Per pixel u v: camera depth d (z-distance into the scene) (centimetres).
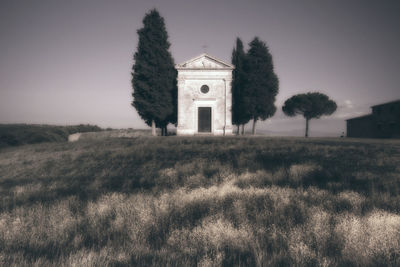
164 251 382
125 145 2039
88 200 732
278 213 538
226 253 380
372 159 1188
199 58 3262
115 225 500
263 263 342
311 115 4194
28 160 1689
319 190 759
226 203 625
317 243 399
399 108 3497
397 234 416
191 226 495
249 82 3672
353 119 4362
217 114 3216
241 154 1412
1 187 1077
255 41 3722
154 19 3550
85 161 1520
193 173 1093
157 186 899
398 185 804
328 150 1447
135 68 3531
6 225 514
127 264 350
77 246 416
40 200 796
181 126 3206
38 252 402
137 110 3534
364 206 596
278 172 1012
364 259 349
